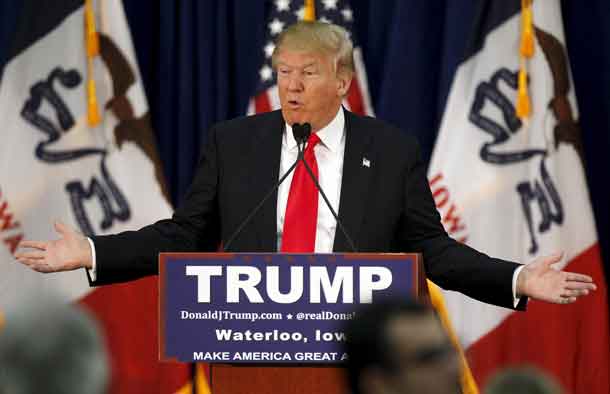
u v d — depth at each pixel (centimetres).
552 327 1975
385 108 2067
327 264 966
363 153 1228
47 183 2008
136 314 2012
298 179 1206
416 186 1236
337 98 1234
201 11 2088
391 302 453
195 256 973
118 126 2033
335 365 1005
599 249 2017
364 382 442
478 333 1989
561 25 2027
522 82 2000
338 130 1242
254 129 1257
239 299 972
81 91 2036
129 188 2025
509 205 2003
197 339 974
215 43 2095
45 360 409
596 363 1970
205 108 2088
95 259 1134
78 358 413
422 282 1007
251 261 970
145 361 2006
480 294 1151
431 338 440
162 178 2034
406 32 2072
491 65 2025
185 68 2086
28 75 2022
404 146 1249
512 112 2016
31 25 2031
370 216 1201
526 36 2009
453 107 2012
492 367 1984
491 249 1992
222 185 1230
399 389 438
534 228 1997
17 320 413
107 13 2047
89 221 2016
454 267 1166
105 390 429
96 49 2033
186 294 974
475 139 2008
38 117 2014
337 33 1230
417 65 2075
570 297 1081
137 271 1172
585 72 2103
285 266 969
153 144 2039
